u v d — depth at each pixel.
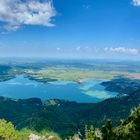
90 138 38.81
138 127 37.12
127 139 36.41
